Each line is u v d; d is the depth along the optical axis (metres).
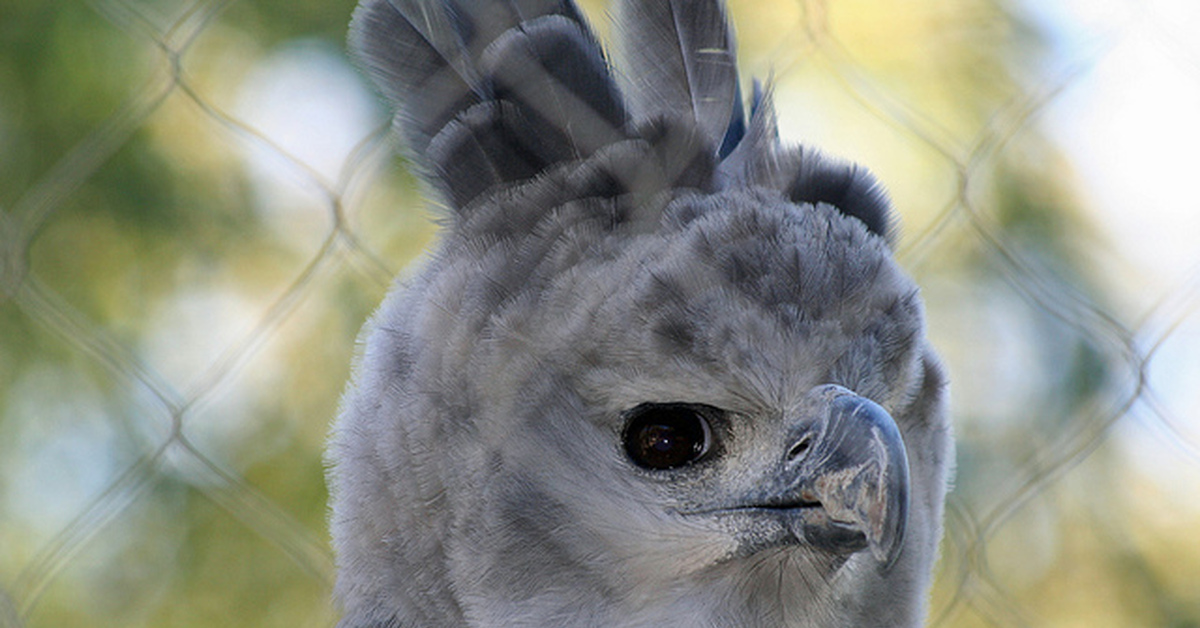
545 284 3.34
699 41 3.39
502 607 3.34
